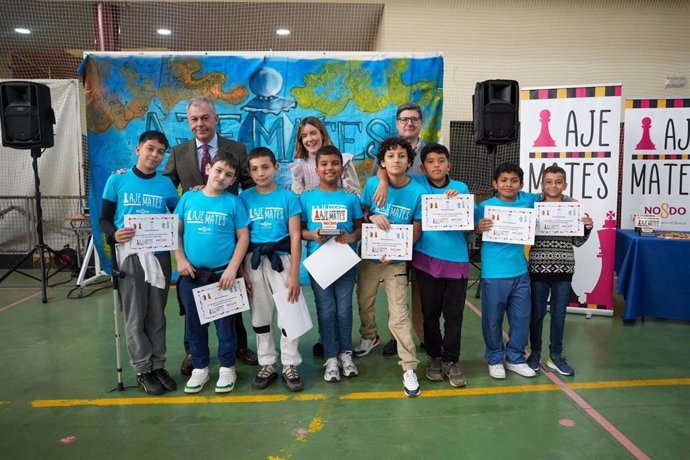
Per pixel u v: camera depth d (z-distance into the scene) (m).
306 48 6.92
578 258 3.94
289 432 2.11
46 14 5.93
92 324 3.71
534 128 3.93
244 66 4.59
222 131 4.65
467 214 2.45
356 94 4.65
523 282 2.65
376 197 2.51
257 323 2.52
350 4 5.87
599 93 3.77
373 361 2.95
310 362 2.94
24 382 2.65
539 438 2.05
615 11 5.98
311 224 2.52
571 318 3.89
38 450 1.97
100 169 4.58
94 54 4.48
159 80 4.54
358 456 1.92
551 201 2.79
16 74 7.21
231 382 2.51
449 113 6.07
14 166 5.80
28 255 4.59
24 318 3.86
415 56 4.61
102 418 2.24
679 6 5.95
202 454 1.93
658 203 4.08
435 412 2.29
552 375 2.74
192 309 2.42
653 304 3.74
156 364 2.54
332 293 2.59
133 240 2.27
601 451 1.95
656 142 4.05
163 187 2.48
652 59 6.04
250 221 2.46
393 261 2.58
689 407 2.35
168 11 5.93
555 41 6.03
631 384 2.62
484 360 2.97
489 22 5.99
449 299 2.56
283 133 4.68
